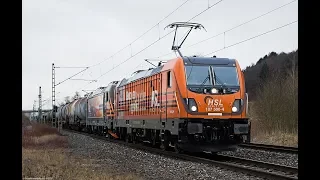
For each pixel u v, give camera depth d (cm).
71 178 1188
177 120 1705
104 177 1200
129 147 2408
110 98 3394
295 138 2759
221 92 1702
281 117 3036
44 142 2930
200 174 1270
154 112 2047
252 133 3322
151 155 1884
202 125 1652
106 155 1981
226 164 1386
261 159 1734
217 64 1755
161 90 1936
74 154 2042
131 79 2652
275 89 3150
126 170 1423
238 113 1703
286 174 1245
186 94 1680
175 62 1784
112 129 3353
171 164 1529
